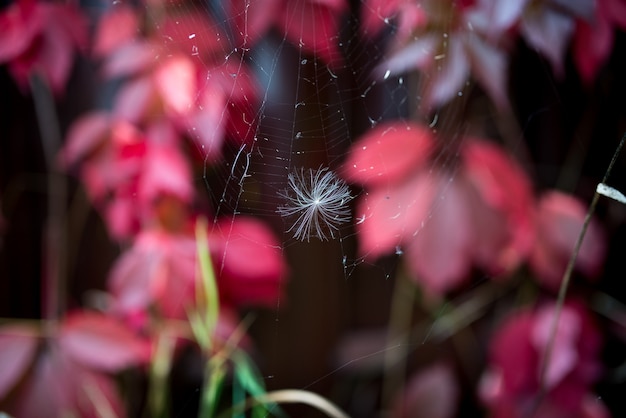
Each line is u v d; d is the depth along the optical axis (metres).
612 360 0.73
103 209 0.72
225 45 0.64
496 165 0.65
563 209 0.66
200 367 0.75
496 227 0.63
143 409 0.74
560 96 0.73
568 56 0.72
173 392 0.75
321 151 0.69
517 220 0.64
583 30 0.62
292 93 0.69
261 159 0.66
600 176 0.73
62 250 0.73
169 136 0.65
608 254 0.73
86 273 0.74
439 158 0.65
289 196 0.63
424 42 0.64
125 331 0.64
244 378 0.65
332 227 0.64
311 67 0.69
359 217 0.65
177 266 0.64
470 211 0.63
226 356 0.65
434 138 0.65
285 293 0.75
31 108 0.73
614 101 0.72
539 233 0.65
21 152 0.73
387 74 0.67
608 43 0.62
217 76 0.64
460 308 0.74
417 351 0.75
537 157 0.74
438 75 0.64
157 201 0.65
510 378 0.65
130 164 0.64
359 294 0.76
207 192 0.69
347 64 0.69
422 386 0.68
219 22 0.64
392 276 0.75
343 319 0.76
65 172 0.73
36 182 0.74
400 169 0.64
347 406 0.75
